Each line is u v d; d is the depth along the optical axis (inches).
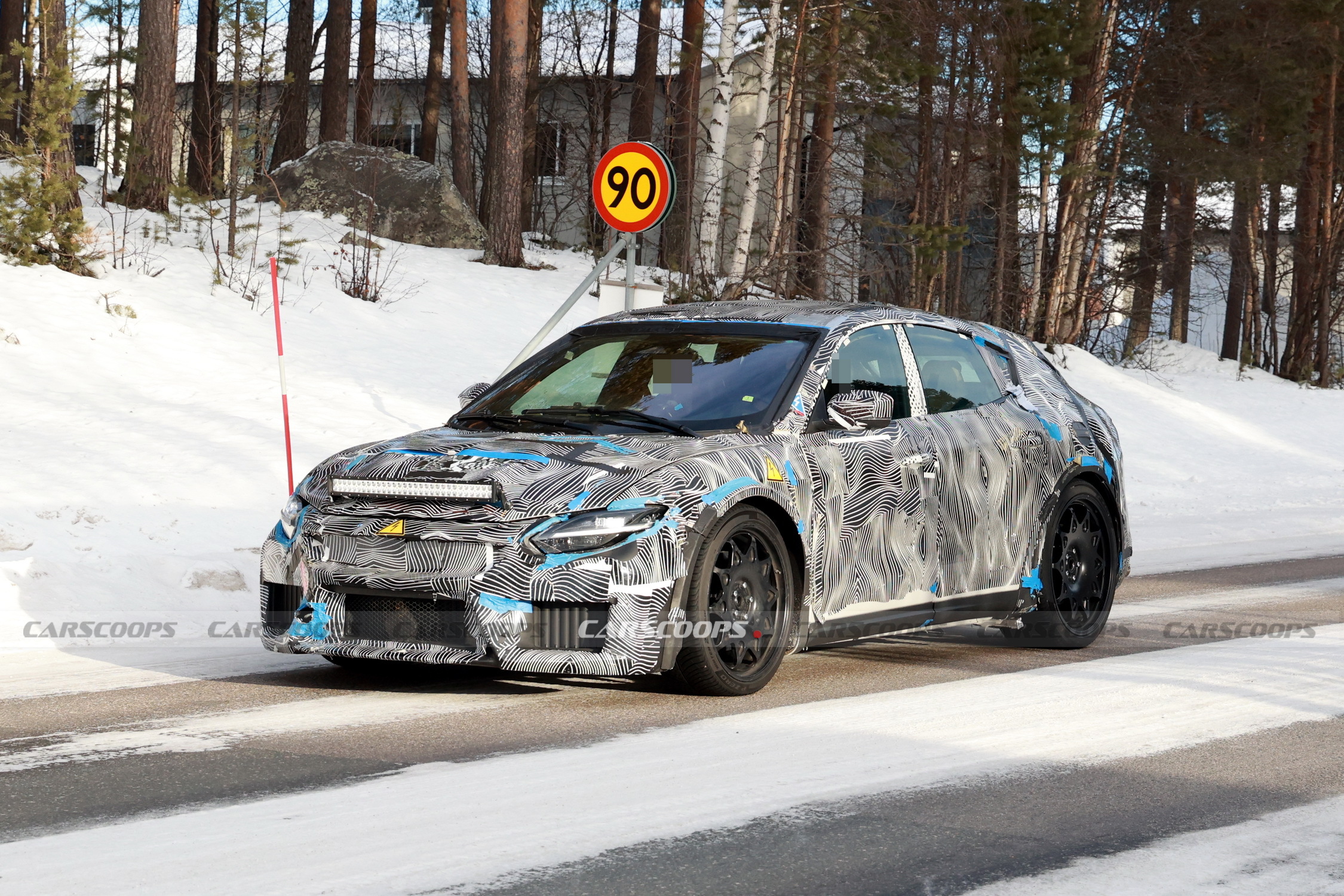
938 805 183.8
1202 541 558.3
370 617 231.3
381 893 143.9
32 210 753.6
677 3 1304.1
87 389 589.0
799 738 218.5
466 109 1306.6
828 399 267.4
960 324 311.4
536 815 173.9
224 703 236.7
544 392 279.3
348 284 870.4
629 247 467.8
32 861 152.0
